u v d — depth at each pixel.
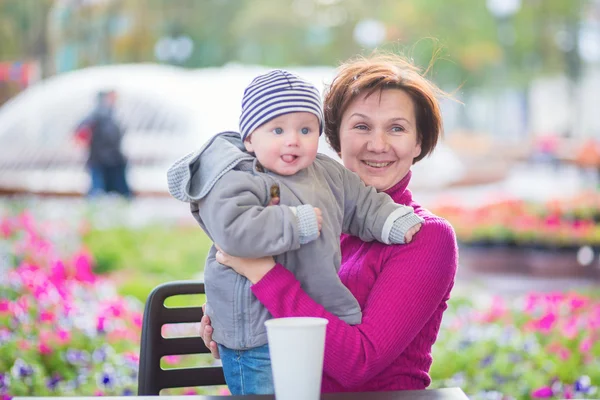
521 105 33.19
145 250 11.17
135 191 16.25
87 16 28.58
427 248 2.83
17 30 27.66
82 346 5.81
